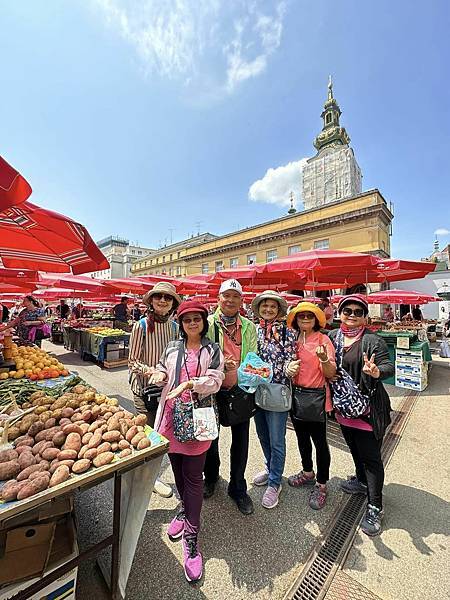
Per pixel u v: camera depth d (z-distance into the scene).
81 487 1.24
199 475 1.85
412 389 5.48
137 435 1.53
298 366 2.20
